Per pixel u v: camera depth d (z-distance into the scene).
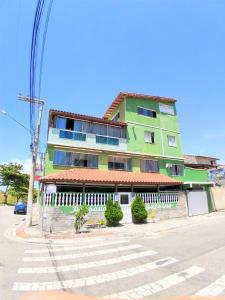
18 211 29.86
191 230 13.91
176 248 9.50
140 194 18.81
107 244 10.85
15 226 18.41
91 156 21.48
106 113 28.88
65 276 6.52
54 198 15.34
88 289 5.58
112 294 5.27
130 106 24.88
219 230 13.37
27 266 7.52
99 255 8.84
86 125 21.97
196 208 22.45
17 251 9.72
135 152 23.30
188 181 23.98
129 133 23.75
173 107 28.00
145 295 5.17
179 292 5.27
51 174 18.30
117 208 16.77
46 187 15.91
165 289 5.47
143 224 17.03
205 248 9.23
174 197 20.78
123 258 8.30
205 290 5.31
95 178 17.83
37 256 8.84
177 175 25.14
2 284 5.93
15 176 50.09
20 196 50.81
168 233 13.32
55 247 10.50
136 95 25.16
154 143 24.89
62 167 19.78
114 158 22.97
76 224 14.25
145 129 24.88
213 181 26.38
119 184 18.91
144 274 6.55
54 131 20.08
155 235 12.91
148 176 21.91
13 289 5.59
